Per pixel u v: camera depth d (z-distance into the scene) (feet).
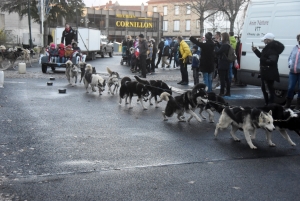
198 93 27.63
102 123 28.17
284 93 37.55
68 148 21.56
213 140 24.32
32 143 22.33
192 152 21.54
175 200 14.99
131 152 21.17
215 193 15.81
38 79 54.34
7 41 109.29
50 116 29.91
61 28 90.79
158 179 17.21
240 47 40.01
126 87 34.94
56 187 15.98
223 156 20.98
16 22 149.28
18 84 48.06
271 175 18.17
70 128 26.27
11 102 35.42
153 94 34.81
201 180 17.25
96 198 14.99
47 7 113.09
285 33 34.86
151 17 232.94
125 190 15.85
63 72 65.05
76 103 36.24
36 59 94.27
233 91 45.29
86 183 16.49
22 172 17.63
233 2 86.58
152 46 66.33
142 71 56.29
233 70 49.03
